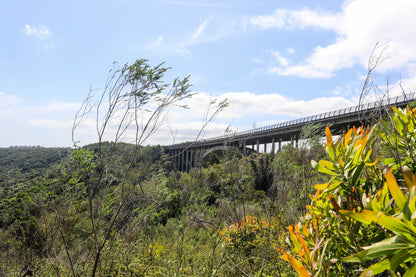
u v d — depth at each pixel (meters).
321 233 1.04
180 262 2.51
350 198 1.00
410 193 0.59
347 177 1.02
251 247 2.46
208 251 2.51
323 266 0.85
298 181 2.65
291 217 2.31
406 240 0.58
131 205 2.46
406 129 1.13
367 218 0.62
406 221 0.57
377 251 0.60
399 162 1.05
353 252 0.92
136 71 2.34
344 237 0.95
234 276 2.15
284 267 1.64
